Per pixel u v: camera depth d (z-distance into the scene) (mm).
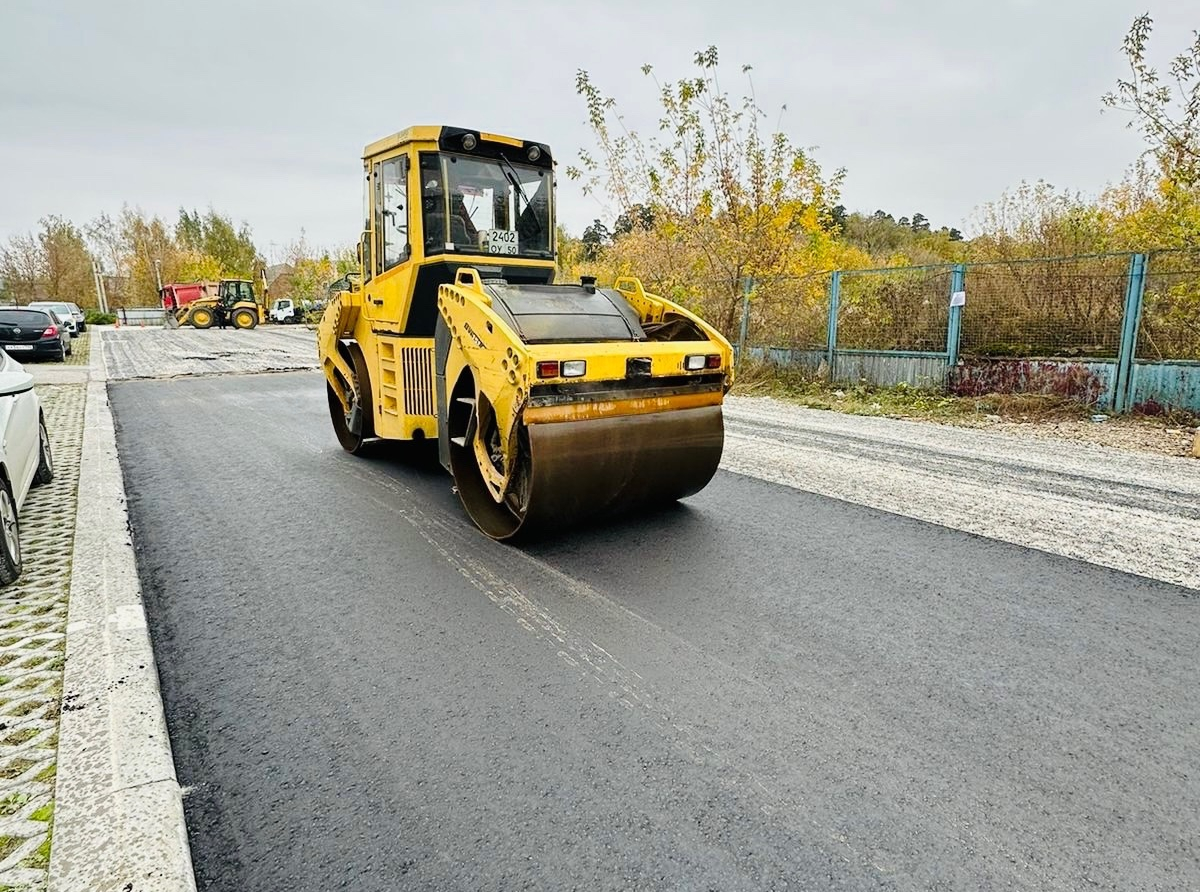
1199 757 2541
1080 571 4148
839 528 4965
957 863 2096
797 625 3559
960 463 6691
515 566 4383
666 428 4699
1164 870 2062
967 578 4086
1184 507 5254
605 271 17484
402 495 6031
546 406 4273
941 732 2697
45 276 49562
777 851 2148
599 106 14648
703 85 13266
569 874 2074
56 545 4734
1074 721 2754
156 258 56219
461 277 5375
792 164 13344
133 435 8727
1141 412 8406
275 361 18172
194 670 3229
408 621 3672
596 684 3061
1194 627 3477
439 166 5738
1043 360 9117
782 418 9305
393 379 6406
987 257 12734
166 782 2416
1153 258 8234
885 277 10922
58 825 2217
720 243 13891
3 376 5172
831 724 2754
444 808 2346
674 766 2531
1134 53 8938
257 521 5328
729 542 4723
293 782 2480
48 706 2883
